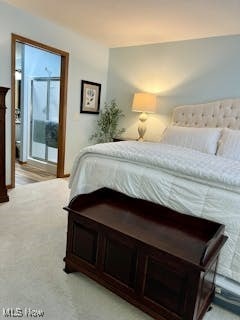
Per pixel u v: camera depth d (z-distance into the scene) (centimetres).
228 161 230
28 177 418
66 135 426
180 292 134
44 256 202
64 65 396
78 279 179
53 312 149
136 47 441
